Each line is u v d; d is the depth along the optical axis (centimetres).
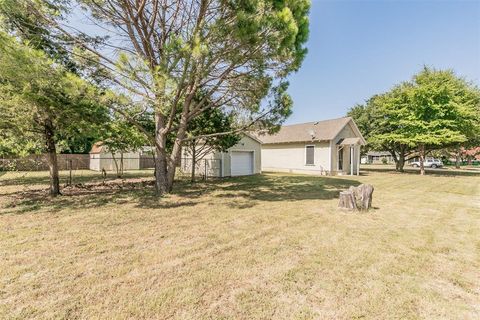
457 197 895
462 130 1780
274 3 554
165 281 286
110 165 2300
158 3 719
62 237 424
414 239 442
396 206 726
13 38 508
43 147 825
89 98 580
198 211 629
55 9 631
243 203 737
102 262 331
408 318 232
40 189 977
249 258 353
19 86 588
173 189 1026
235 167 1741
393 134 1975
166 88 584
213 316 228
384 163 4603
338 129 1878
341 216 596
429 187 1170
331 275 308
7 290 259
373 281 296
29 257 341
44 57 522
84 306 237
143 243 404
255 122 848
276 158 2200
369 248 397
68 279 285
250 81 797
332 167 1838
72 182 1220
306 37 652
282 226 510
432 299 262
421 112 1806
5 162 1160
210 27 566
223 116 1150
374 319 229
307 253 375
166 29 741
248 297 258
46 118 722
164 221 534
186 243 408
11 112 653
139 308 236
